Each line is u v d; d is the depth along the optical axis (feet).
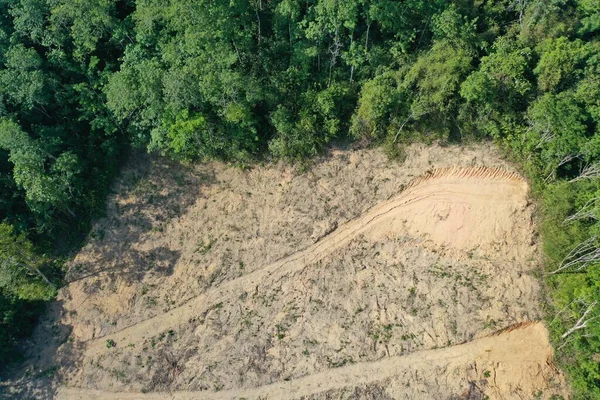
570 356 163.22
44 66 201.46
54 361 185.98
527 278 174.09
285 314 180.75
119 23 199.21
